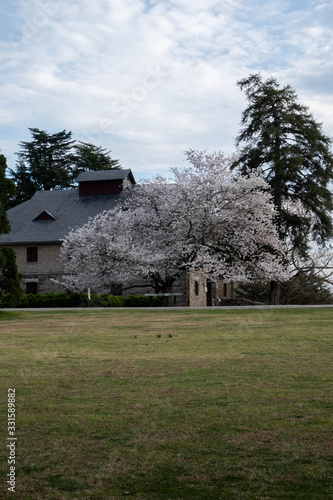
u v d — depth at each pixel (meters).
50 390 8.63
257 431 6.33
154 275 33.34
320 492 4.70
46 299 36.91
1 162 26.27
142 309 27.45
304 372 9.66
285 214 37.56
